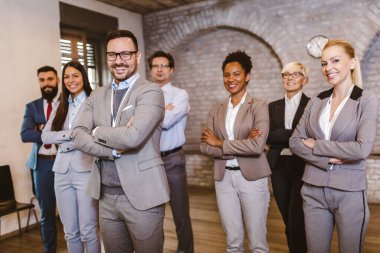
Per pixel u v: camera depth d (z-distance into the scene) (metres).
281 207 2.67
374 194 4.49
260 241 2.10
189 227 2.85
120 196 1.72
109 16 5.36
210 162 5.64
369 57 4.63
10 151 3.88
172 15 5.80
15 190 3.93
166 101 2.81
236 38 5.53
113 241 1.82
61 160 2.36
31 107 3.14
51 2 4.37
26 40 4.05
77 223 2.42
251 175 2.07
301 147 1.86
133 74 1.78
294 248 2.49
